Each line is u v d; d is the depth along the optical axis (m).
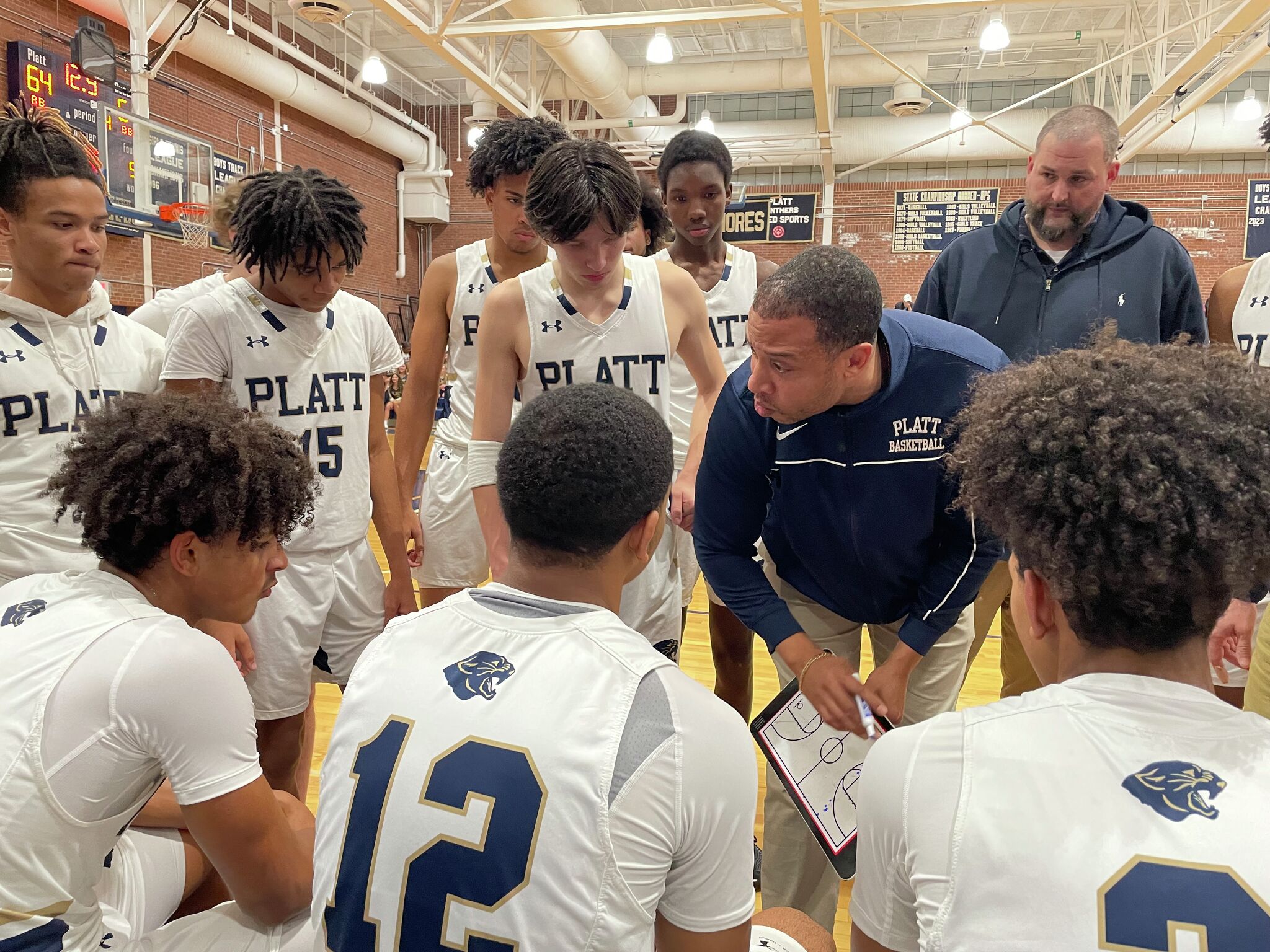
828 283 1.12
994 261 2.13
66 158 1.66
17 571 1.68
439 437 2.36
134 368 1.85
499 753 0.79
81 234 1.67
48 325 1.72
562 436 0.87
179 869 1.33
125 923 1.17
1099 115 1.94
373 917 0.79
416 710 0.83
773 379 1.19
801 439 1.36
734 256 2.70
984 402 0.80
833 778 1.36
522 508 0.88
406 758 0.81
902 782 0.71
